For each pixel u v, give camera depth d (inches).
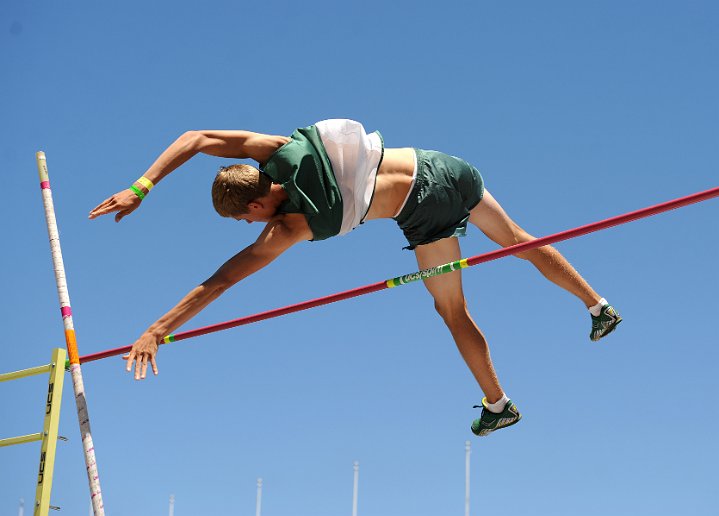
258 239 248.1
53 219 268.5
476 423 291.7
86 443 250.7
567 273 276.4
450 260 271.3
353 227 254.4
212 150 246.4
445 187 260.2
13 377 278.2
